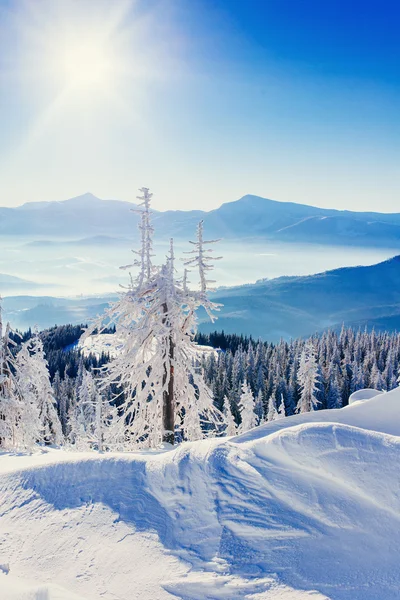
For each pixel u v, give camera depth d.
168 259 16.02
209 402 16.16
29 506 7.66
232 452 8.29
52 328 146.88
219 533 6.68
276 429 9.58
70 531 6.98
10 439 18.97
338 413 10.06
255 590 5.57
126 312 15.84
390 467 7.08
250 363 89.88
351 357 96.12
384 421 9.39
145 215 15.99
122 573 6.07
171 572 6.02
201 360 16.94
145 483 7.95
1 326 19.53
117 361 15.49
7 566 6.31
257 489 7.35
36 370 21.08
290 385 70.38
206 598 5.49
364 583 5.53
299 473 7.49
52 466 8.61
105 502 7.56
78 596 5.32
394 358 92.81
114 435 15.48
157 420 16.05
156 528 6.92
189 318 16.41
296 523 6.64
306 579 5.68
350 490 6.98
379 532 6.28
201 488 7.61
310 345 45.97
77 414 40.72
